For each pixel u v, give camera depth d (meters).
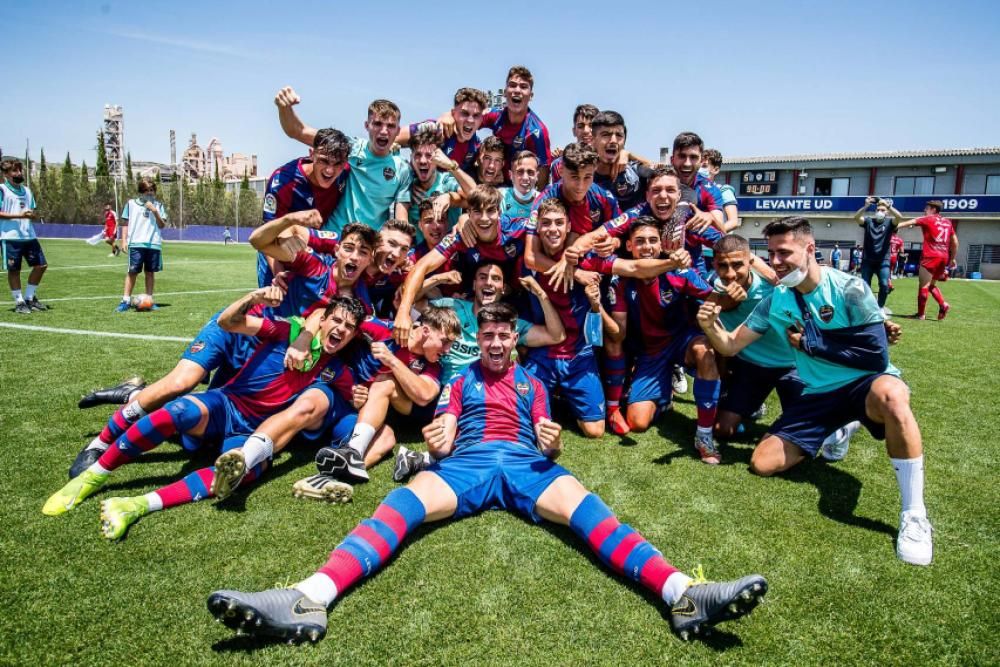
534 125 6.05
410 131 5.54
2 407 4.36
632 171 5.30
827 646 2.11
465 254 4.61
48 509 2.87
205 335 3.65
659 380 4.43
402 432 4.25
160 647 2.03
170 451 3.71
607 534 2.50
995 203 32.06
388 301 4.80
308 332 3.44
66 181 49.59
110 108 61.84
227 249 32.66
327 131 4.39
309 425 3.46
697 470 3.67
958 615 2.30
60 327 7.43
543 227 4.11
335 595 2.22
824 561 2.65
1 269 14.87
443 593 2.34
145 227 8.88
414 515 2.61
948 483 3.55
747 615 2.26
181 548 2.62
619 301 4.35
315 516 2.94
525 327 4.40
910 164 35.19
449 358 4.33
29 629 2.09
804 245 3.16
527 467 2.98
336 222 5.09
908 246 34.19
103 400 4.30
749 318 3.64
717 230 5.04
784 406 4.13
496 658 2.00
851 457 3.96
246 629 1.98
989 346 7.85
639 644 2.09
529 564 2.55
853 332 3.16
